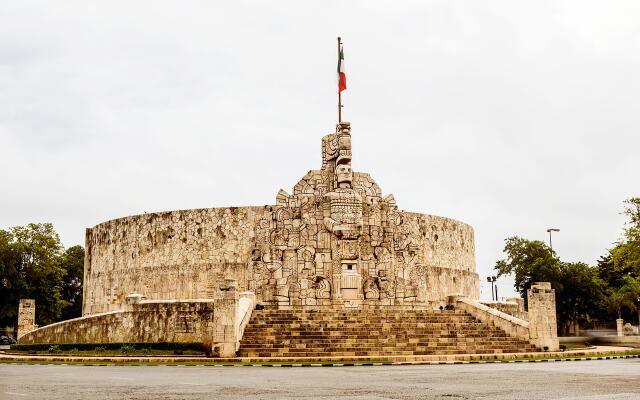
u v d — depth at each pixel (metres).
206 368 24.88
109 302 55.62
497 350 32.25
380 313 37.47
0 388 16.16
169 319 36.47
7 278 64.50
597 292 67.75
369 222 43.16
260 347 30.98
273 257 41.47
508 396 13.72
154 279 52.88
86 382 18.05
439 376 19.64
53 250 68.69
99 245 58.38
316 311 37.69
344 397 13.73
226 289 30.55
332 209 42.03
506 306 46.06
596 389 15.20
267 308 39.56
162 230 53.44
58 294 69.75
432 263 55.75
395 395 14.08
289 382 17.75
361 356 29.38
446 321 36.94
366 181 44.28
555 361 28.38
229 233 51.62
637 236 45.69
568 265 69.31
